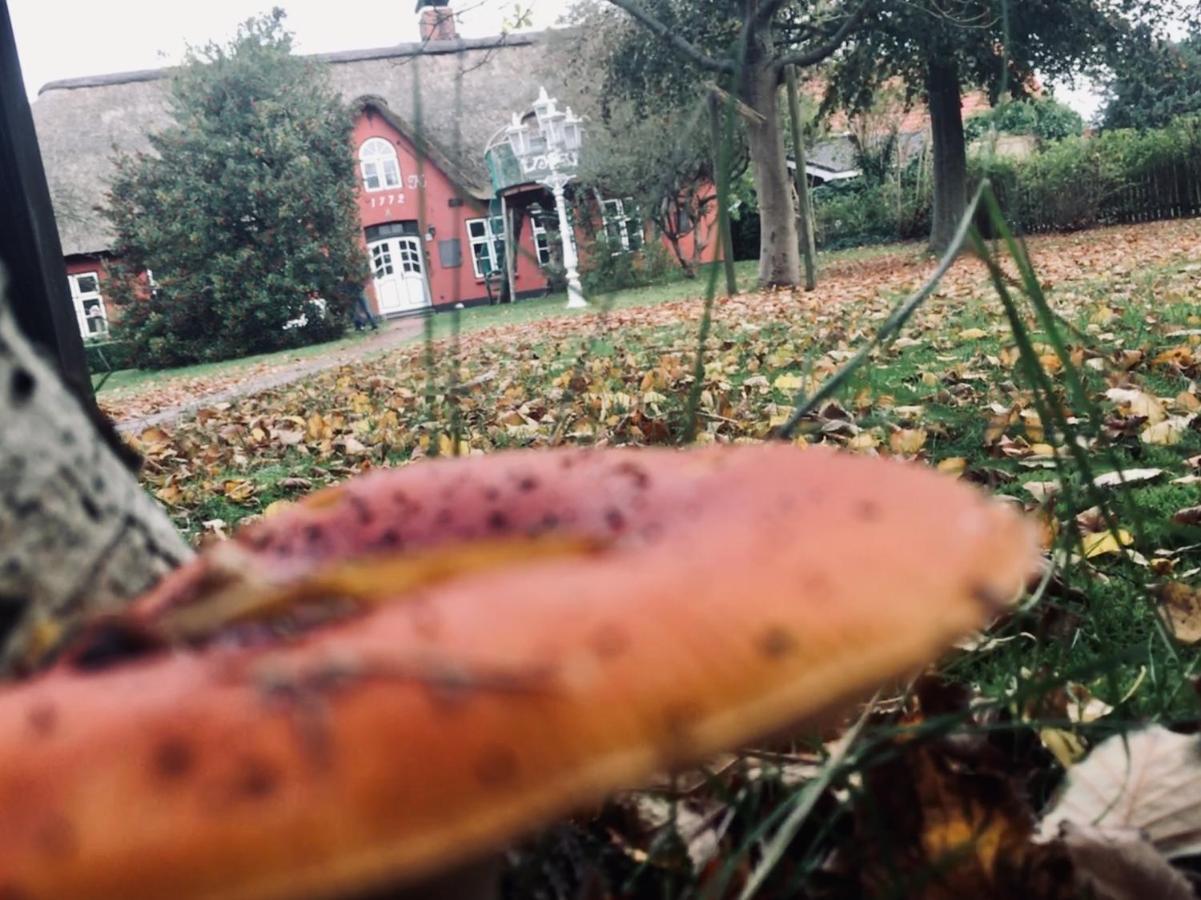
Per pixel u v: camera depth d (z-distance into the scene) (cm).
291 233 2330
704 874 118
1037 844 108
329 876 47
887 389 462
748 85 1574
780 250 1623
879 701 153
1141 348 482
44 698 55
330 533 96
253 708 51
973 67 1923
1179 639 163
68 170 2839
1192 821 116
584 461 98
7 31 230
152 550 95
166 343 2288
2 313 80
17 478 79
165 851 47
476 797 49
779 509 69
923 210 2786
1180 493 250
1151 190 2250
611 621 55
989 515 71
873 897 111
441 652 53
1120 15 1908
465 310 2541
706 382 538
